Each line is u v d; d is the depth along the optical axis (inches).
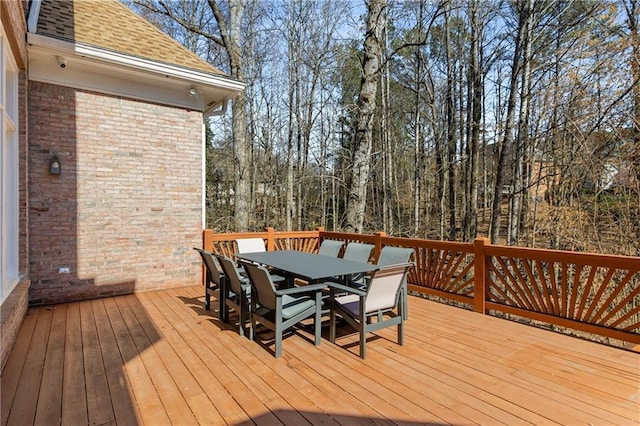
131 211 221.3
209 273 187.0
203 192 251.4
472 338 148.4
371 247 201.6
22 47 161.6
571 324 149.9
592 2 304.8
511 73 383.2
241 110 377.4
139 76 219.3
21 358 127.1
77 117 203.2
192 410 94.7
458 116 514.9
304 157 596.1
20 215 176.6
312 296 151.3
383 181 559.5
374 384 108.9
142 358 128.1
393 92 593.0
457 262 197.3
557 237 332.2
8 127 159.2
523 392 104.0
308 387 107.0
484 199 511.5
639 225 273.3
